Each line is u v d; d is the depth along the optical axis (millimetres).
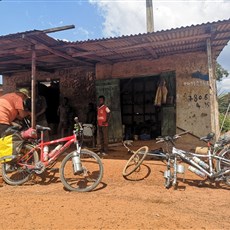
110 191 5516
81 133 5758
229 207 4648
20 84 14148
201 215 4211
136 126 14047
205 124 9695
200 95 9812
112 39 7547
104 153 8914
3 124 6484
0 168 7266
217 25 6711
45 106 8633
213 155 5641
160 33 7066
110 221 3830
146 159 7766
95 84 12219
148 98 14602
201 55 9820
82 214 4102
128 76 11070
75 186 5785
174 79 10266
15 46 8297
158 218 3941
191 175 6414
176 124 10133
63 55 9266
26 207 4484
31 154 6082
